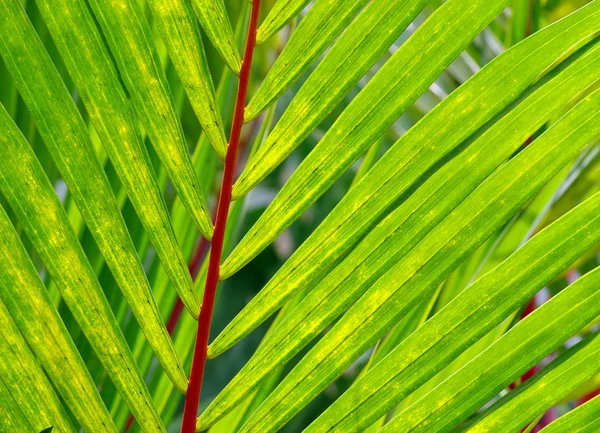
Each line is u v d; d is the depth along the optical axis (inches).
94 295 38.5
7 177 37.8
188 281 38.9
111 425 39.2
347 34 37.7
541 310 37.9
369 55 37.8
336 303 38.8
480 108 37.8
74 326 47.5
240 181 38.5
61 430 38.9
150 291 38.7
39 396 38.7
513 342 38.1
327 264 38.7
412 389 38.6
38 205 38.0
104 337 38.8
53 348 38.6
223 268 38.9
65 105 37.7
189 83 37.7
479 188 38.2
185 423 39.3
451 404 38.5
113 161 38.0
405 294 38.6
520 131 37.9
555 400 38.1
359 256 38.7
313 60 37.9
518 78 37.5
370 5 37.6
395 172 38.3
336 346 38.8
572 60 37.5
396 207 38.4
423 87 37.8
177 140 38.0
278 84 38.0
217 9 37.4
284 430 93.4
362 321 38.8
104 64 37.5
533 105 37.8
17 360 38.5
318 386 38.9
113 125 37.8
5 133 37.6
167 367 39.2
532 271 37.9
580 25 37.1
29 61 37.4
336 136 38.2
